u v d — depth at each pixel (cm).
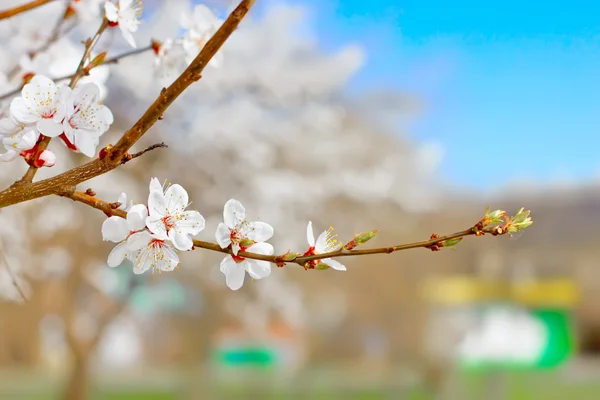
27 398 1641
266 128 1105
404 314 1775
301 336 2069
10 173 620
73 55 276
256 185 1055
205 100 1019
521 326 1496
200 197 1056
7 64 288
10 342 2019
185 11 273
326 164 1208
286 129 1134
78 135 182
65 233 1065
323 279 1847
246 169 1052
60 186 164
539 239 2164
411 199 1279
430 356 1517
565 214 2203
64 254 1086
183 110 1004
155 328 2152
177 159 1015
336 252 170
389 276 1769
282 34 1075
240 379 1789
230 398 1634
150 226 168
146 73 837
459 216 1798
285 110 1170
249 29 1049
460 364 1488
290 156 1189
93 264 1146
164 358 2175
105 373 1962
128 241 169
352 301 1877
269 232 181
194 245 173
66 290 1111
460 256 1741
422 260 1723
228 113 1031
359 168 1273
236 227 179
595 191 2202
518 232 165
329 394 1727
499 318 1498
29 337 2052
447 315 1518
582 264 2162
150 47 270
